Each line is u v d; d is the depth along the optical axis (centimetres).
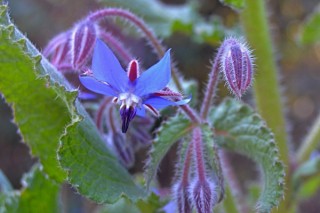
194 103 25
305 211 60
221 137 23
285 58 68
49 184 26
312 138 26
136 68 19
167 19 31
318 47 68
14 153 65
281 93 26
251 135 22
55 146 23
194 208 21
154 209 23
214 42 30
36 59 20
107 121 23
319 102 67
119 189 21
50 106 22
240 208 28
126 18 22
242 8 23
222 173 21
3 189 28
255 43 25
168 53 18
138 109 19
